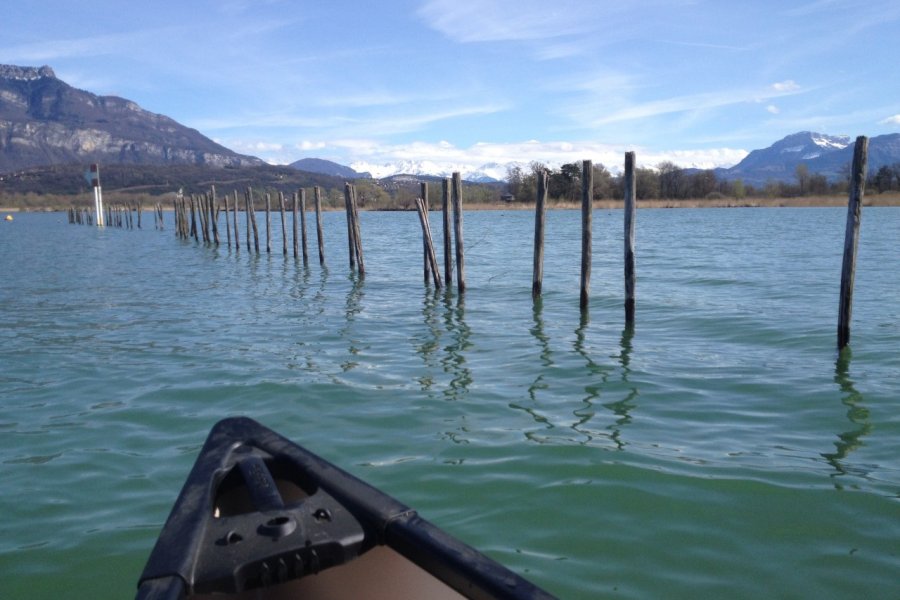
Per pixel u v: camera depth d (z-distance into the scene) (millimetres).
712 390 8859
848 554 4809
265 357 11000
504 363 10445
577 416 7840
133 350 11672
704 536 5062
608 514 5398
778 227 53062
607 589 4402
